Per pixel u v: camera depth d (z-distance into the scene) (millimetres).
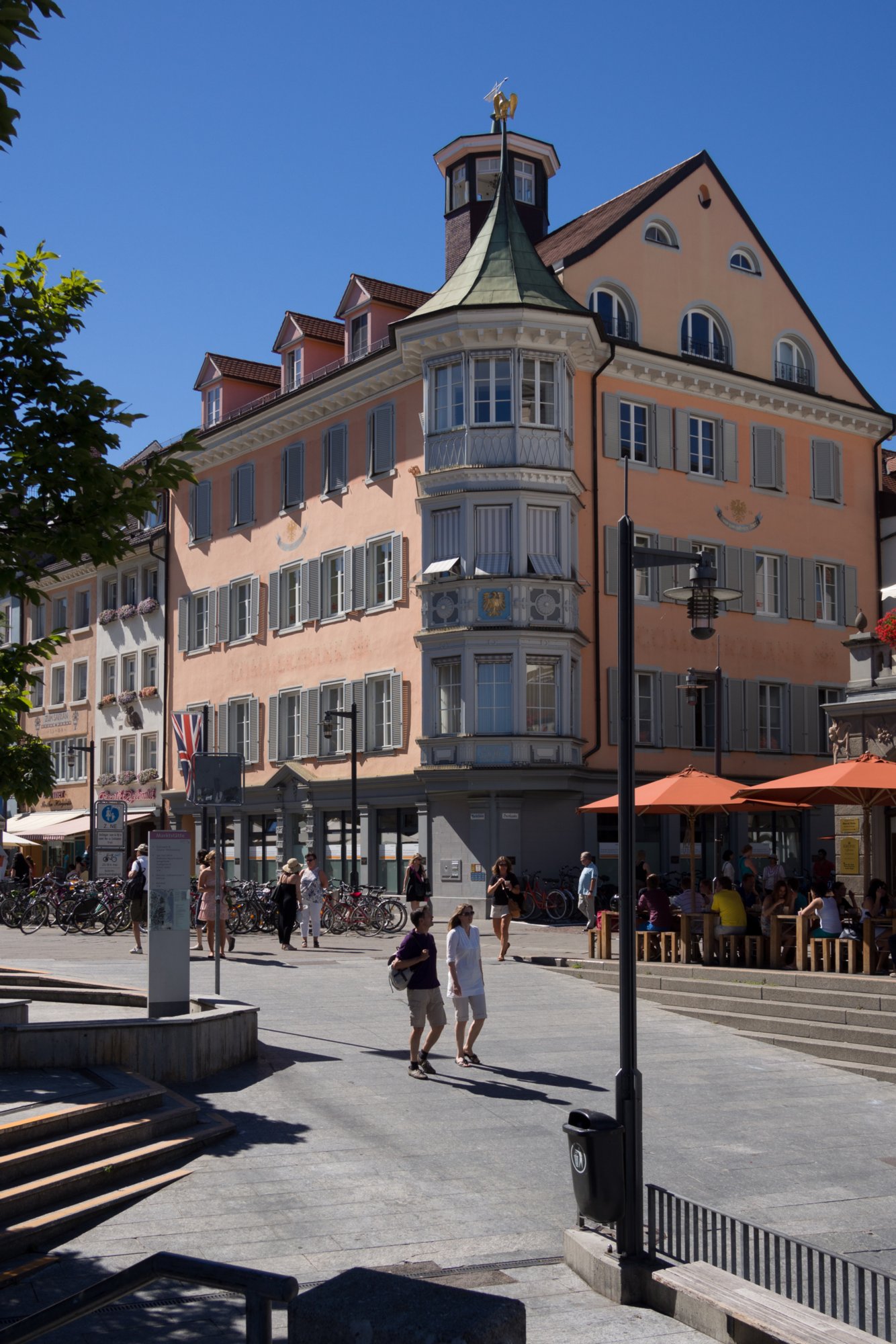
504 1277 8289
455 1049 15625
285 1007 18328
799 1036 16641
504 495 35781
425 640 36594
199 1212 9508
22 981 18203
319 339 44531
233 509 47688
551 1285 8164
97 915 32812
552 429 36344
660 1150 11617
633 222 40406
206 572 49219
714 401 41656
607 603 38156
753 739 41250
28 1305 7582
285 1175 10492
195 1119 11703
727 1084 14352
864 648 24156
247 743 46531
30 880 42000
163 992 14875
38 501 9625
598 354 38250
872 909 20516
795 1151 11664
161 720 51812
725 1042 16625
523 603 35469
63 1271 8258
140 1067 13156
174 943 14953
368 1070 14289
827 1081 14602
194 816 49719
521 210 43844
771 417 43156
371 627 40312
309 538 43469
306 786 42188
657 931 21656
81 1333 7172
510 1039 16375
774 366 43719
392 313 41781
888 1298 6566
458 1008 14656
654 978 19844
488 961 24109
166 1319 7422
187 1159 10938
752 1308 6875
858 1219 9773
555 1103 13008
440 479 36531
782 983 18391
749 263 43531
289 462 44562
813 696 43062
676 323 41156
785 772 42000
